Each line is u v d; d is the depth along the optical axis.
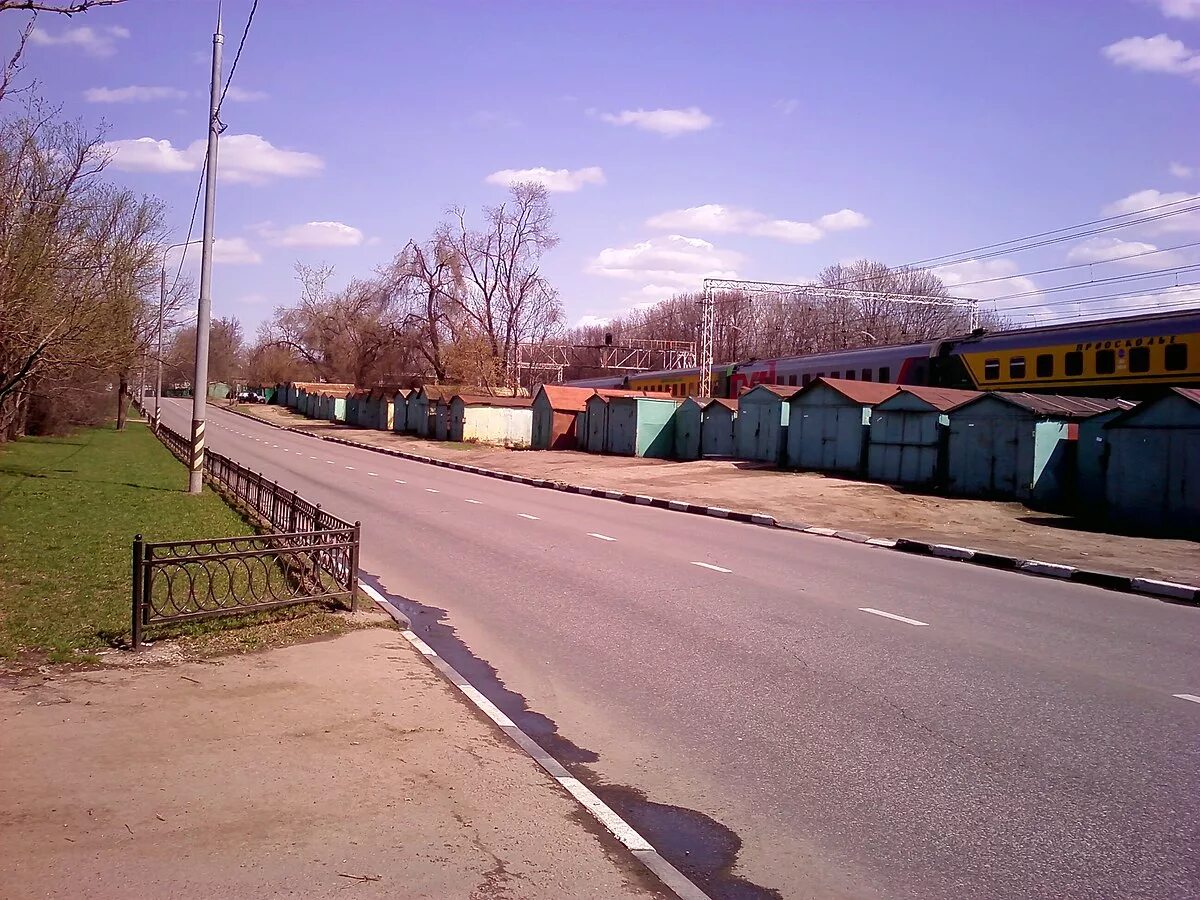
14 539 12.38
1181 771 5.28
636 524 17.55
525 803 4.54
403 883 3.66
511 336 65.62
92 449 34.34
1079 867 4.11
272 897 3.49
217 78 19.02
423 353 64.88
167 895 3.47
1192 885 3.96
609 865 3.92
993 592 11.30
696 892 3.71
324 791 4.55
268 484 14.28
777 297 83.06
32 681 6.19
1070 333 27.58
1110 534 16.72
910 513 19.56
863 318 67.81
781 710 6.35
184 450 29.50
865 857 4.21
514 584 10.93
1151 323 24.89
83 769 4.70
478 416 48.62
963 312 58.28
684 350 80.00
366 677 6.59
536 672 7.25
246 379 130.12
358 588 9.53
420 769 4.90
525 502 21.39
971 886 3.94
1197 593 11.17
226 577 9.91
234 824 4.12
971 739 5.79
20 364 21.69
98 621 7.76
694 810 4.72
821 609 9.77
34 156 20.09
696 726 6.02
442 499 21.34
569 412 42.62
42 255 19.19
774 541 15.77
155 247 27.80
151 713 5.63
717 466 30.58
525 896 3.62
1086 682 7.14
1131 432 17.73
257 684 6.33
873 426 25.92
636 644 8.15
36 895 3.43
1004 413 21.69
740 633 8.59
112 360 25.91
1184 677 7.37
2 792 4.37
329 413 75.25
